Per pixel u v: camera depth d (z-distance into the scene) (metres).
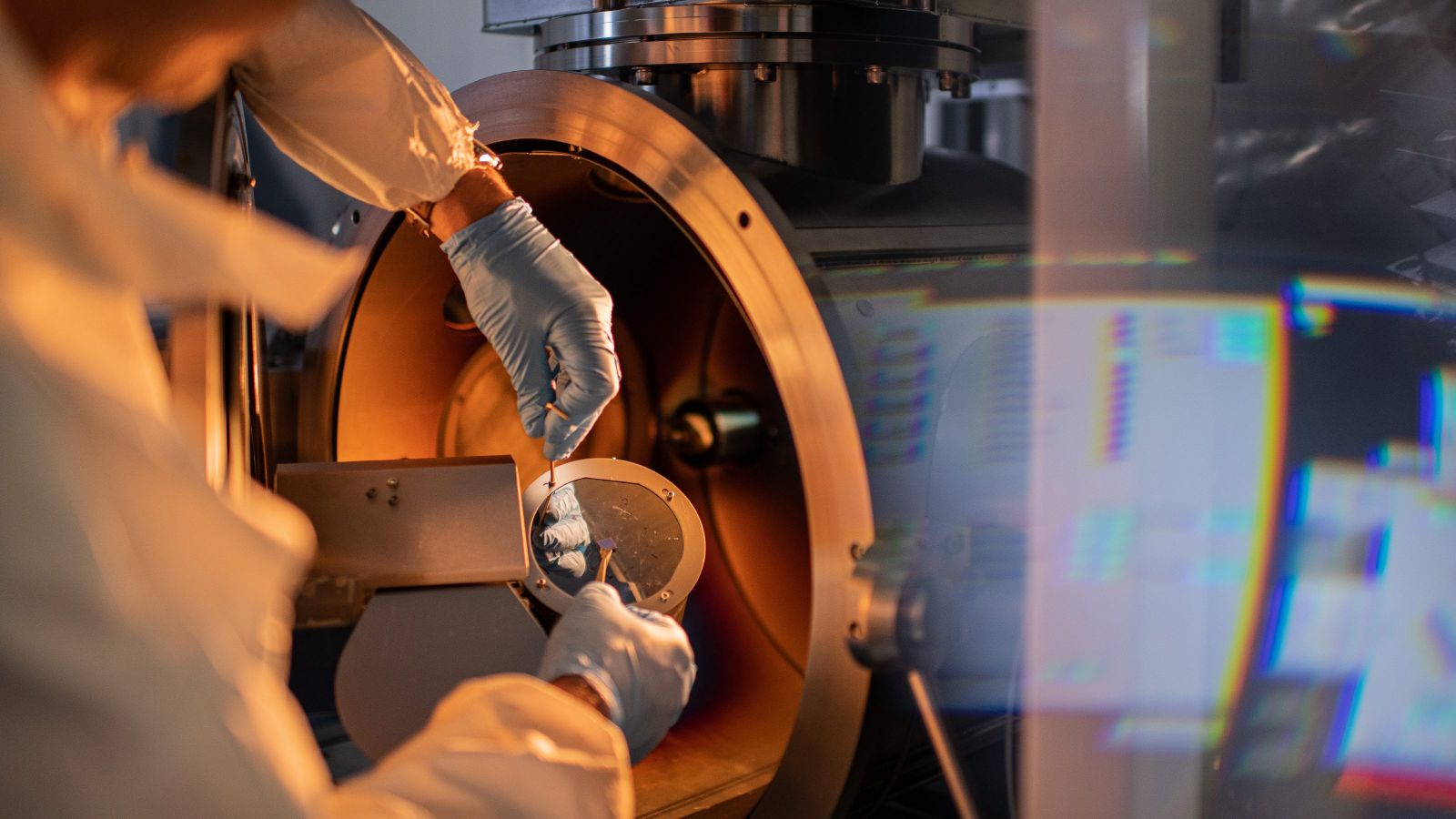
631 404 1.75
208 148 0.83
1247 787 1.07
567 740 0.60
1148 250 0.91
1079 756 0.94
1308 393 1.06
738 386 1.67
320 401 1.54
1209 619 0.92
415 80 1.15
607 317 1.21
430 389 1.63
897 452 1.05
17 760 0.37
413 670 1.01
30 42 0.47
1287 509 1.04
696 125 1.15
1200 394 0.92
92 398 0.39
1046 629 0.95
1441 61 1.16
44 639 0.37
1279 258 1.13
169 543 0.42
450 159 1.19
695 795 1.31
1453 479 1.14
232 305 0.90
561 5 1.36
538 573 1.17
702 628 1.63
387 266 1.48
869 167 1.32
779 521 1.62
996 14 1.39
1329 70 1.18
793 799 1.08
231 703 0.40
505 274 1.20
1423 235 1.18
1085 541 0.93
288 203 1.81
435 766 0.53
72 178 0.39
